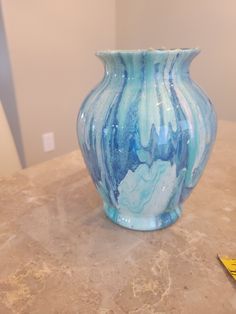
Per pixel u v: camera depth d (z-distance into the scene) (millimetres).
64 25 1498
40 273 424
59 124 1645
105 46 1790
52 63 1501
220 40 1502
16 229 528
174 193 467
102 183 478
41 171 768
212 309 363
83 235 510
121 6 1763
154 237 501
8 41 1282
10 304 373
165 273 421
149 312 359
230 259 443
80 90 1703
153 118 396
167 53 391
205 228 523
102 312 360
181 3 1549
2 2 1211
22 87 1399
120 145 408
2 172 1477
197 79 1655
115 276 416
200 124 424
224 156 843
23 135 1475
